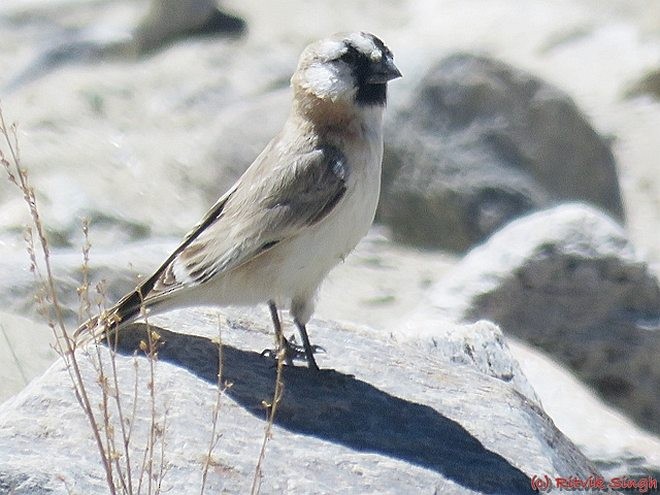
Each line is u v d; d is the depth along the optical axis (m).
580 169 19.17
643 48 24.81
